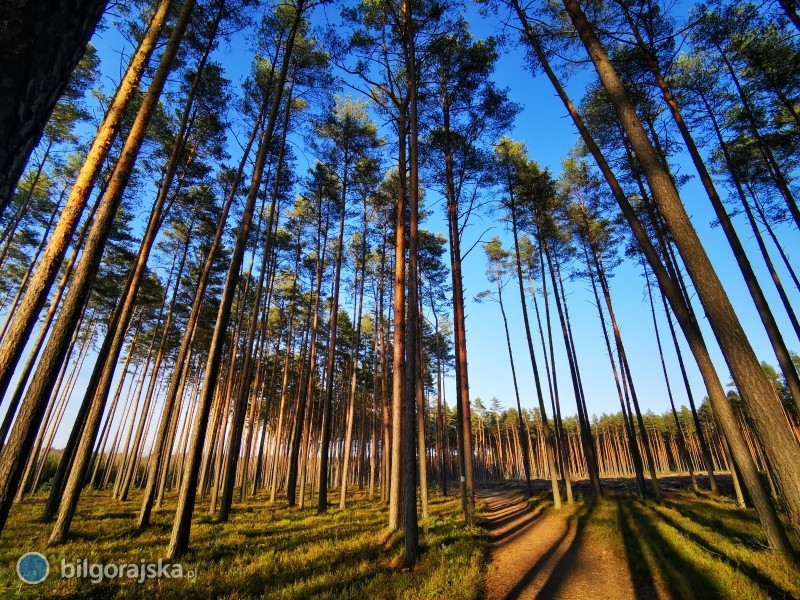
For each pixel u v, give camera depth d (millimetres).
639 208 16078
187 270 22688
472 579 6152
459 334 13531
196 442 8484
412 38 10680
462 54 13070
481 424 64000
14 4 1209
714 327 4590
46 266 4039
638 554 7520
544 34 9773
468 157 15039
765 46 11586
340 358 36688
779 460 3945
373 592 5484
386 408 20719
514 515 15219
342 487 17219
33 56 1242
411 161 9648
